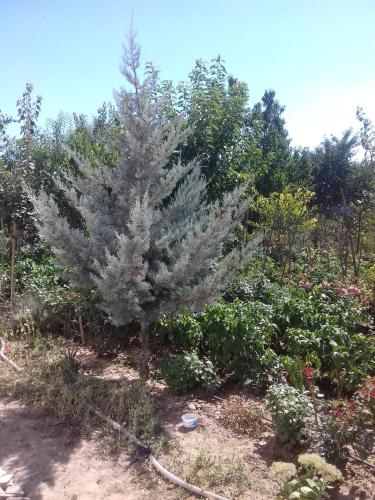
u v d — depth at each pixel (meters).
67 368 5.91
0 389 5.50
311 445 4.13
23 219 8.30
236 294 8.17
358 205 12.48
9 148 8.54
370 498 3.72
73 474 4.02
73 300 7.25
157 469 4.08
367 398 4.27
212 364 5.82
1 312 8.03
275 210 12.76
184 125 8.58
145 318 5.55
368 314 8.31
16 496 3.66
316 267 10.95
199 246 4.98
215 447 4.47
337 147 22.02
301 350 5.98
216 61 9.17
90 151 9.47
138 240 4.58
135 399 5.15
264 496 3.76
